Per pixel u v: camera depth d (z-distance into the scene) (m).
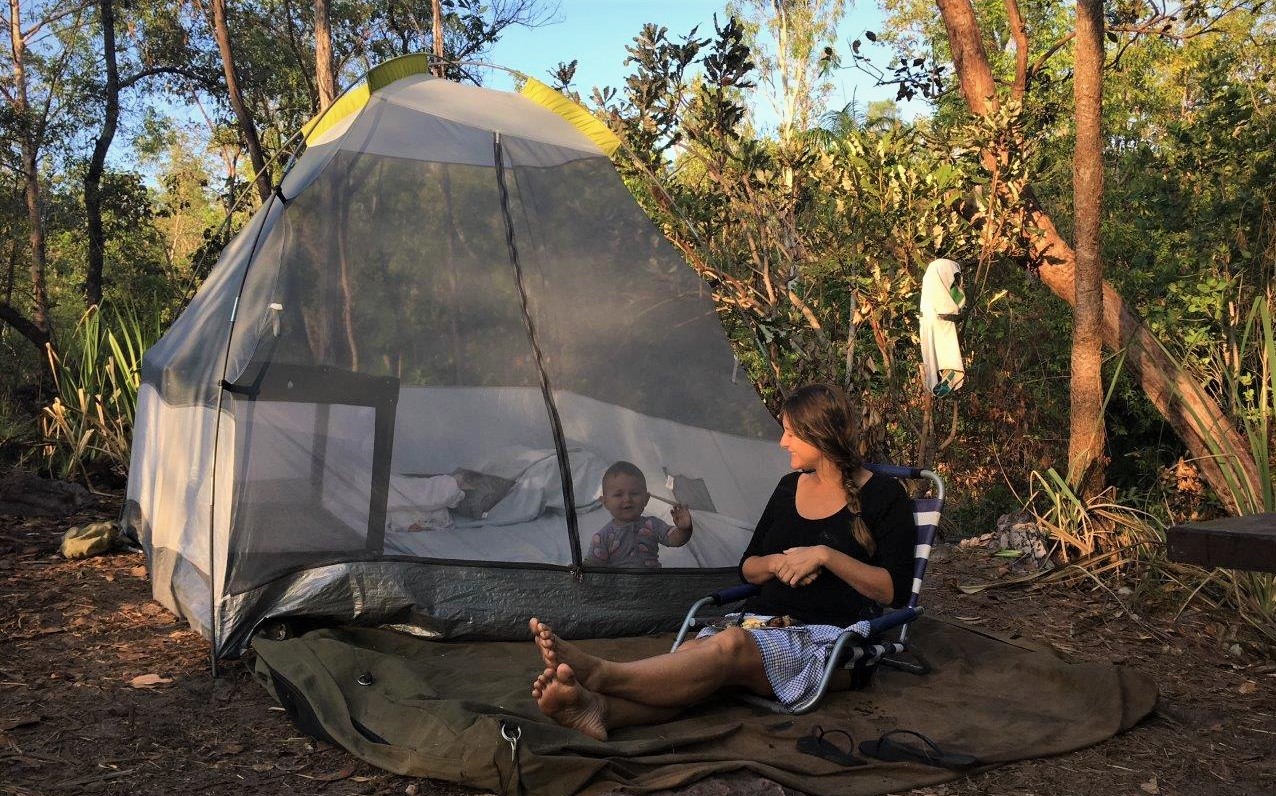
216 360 4.30
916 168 6.73
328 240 4.19
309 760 3.03
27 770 2.91
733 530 4.41
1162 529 5.27
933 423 6.62
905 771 2.92
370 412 4.07
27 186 11.68
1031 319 7.83
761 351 6.40
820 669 3.29
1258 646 4.26
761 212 6.75
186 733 3.22
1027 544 5.59
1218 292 6.68
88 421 7.41
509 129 4.65
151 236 12.52
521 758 2.73
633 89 6.70
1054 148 8.98
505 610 3.99
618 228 4.65
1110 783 2.96
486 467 4.16
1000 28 15.12
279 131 15.47
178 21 14.36
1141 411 7.33
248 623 3.80
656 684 3.04
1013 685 3.68
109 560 5.45
